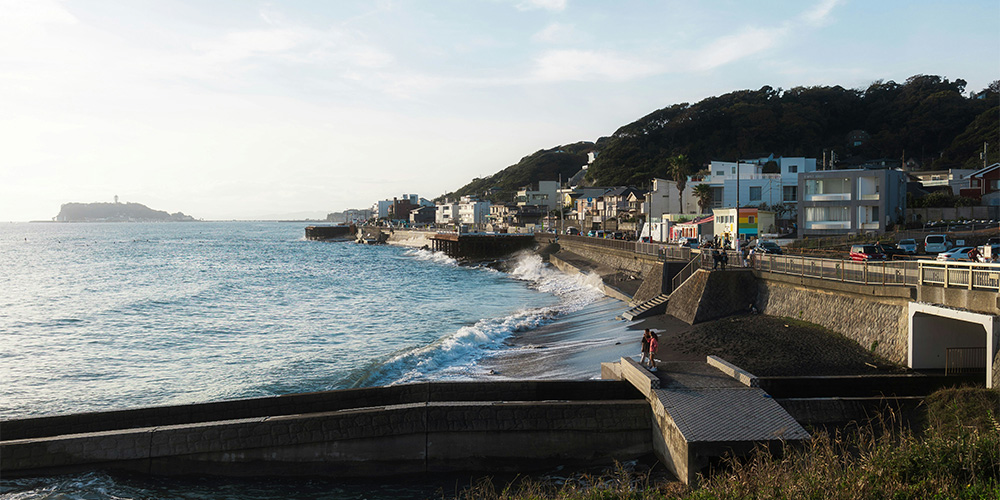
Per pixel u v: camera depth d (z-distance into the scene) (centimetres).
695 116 15400
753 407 1563
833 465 1065
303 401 1828
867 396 1786
